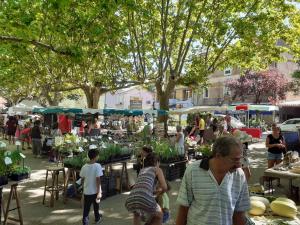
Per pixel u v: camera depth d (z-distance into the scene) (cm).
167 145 1215
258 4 1662
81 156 922
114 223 752
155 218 538
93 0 1038
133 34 1686
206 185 303
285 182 1097
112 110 2091
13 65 1783
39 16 936
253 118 3681
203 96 5000
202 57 1933
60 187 932
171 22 1709
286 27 1794
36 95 2986
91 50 1291
